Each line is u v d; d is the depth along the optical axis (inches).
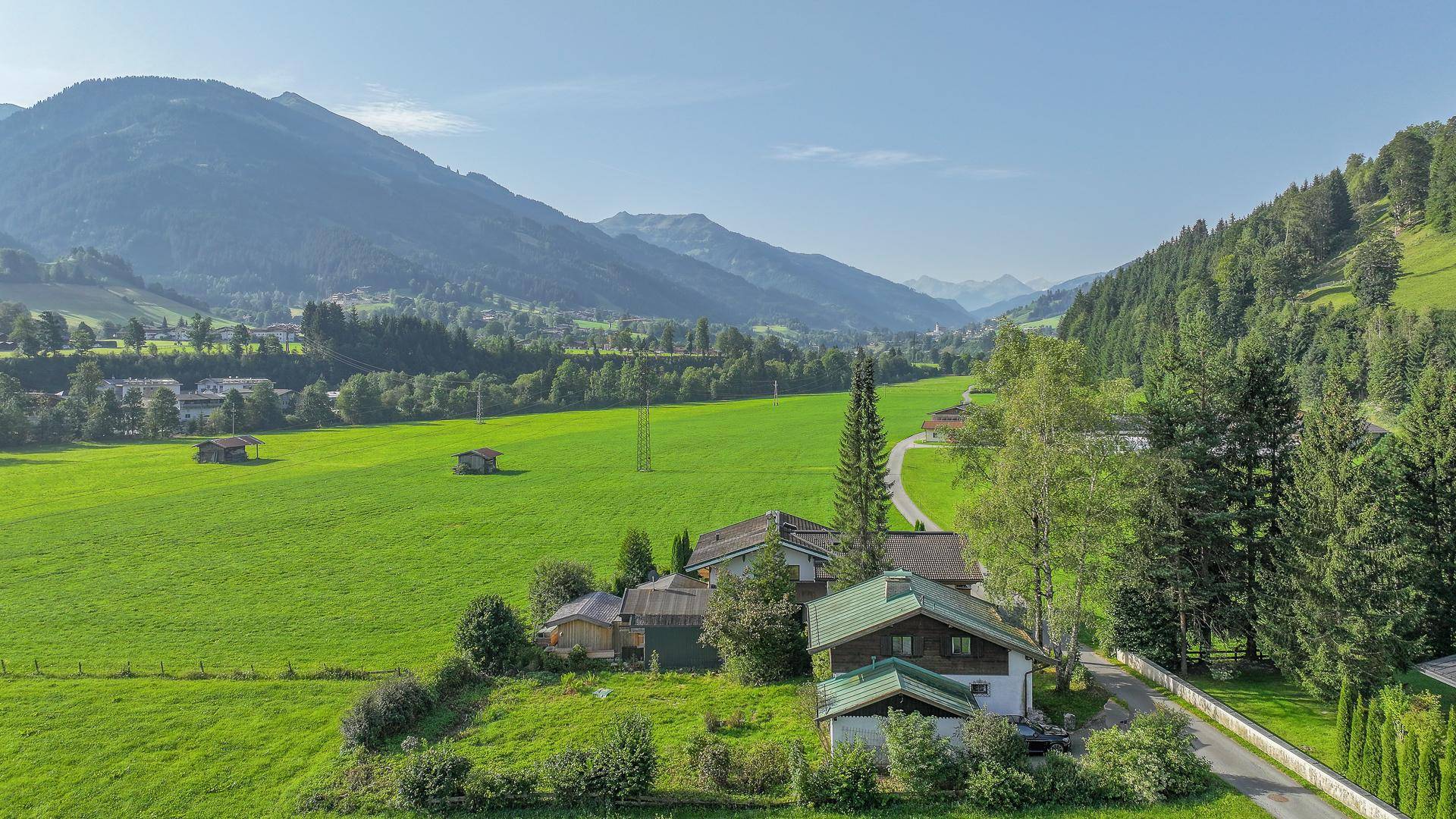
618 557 3287.4
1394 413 5255.9
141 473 5433.1
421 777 1465.3
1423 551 1904.5
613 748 1499.8
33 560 3299.7
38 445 6786.4
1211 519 1900.8
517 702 1916.8
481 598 2188.7
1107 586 1983.3
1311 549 1771.7
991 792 1396.4
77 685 2052.2
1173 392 1998.0
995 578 1984.5
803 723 1768.0
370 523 3976.4
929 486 4803.2
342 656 2276.1
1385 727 1358.3
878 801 1424.7
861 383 2405.3
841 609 1897.1
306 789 1524.4
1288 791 1433.3
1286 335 7111.2
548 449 6653.5
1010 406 2039.9
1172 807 1380.4
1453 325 6097.4
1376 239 7815.0
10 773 1617.9
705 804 1444.4
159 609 2701.8
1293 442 1962.4
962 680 1711.4
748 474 5388.8
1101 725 1742.1
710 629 2064.5
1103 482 1950.1
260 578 3061.0
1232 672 1968.5
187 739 1754.4
